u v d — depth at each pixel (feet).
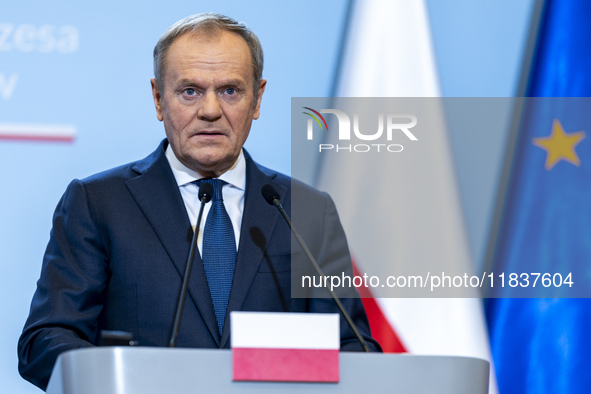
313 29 35.01
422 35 35.83
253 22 34.63
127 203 25.26
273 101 34.01
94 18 33.47
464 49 35.96
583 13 36.63
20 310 30.48
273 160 33.50
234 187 26.66
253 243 25.09
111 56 33.30
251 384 14.79
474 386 15.87
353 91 35.01
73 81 32.83
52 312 22.93
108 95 32.99
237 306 23.61
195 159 25.04
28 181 31.71
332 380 15.02
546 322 34.06
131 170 26.58
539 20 36.42
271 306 24.40
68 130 32.42
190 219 25.67
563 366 33.71
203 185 23.20
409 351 33.24
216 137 24.93
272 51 34.50
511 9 36.32
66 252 24.38
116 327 23.82
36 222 31.42
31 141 32.04
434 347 33.35
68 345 20.51
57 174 31.99
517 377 33.45
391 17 35.83
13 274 30.73
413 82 35.55
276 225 25.93
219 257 24.71
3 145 31.81
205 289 23.76
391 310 33.60
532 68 36.11
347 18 35.45
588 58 36.40
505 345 33.76
